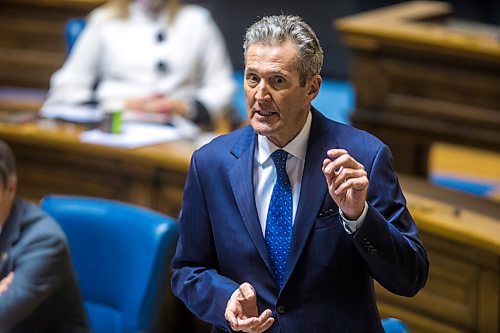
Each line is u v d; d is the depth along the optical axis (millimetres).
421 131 19500
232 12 35375
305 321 8273
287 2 35062
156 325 11914
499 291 12969
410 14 21688
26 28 24141
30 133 16703
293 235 8227
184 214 8727
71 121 17500
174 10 19562
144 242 11727
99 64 19531
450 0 31672
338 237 8195
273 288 8352
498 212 14008
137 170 16125
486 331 13172
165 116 18219
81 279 12219
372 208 7777
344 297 8305
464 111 18984
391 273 7957
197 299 8469
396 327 9508
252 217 8336
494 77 18484
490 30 21031
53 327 11078
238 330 8023
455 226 13156
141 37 19422
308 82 7910
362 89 19906
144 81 19328
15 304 10602
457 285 13398
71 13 23750
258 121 7957
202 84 19828
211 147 8703
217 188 8539
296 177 8422
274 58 7762
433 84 19141
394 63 19375
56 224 11133
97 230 12148
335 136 8391
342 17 34250
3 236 10883
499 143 18750
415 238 8273
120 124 16812
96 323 12117
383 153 8305
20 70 24469
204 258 8719
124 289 11906
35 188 17156
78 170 16688
